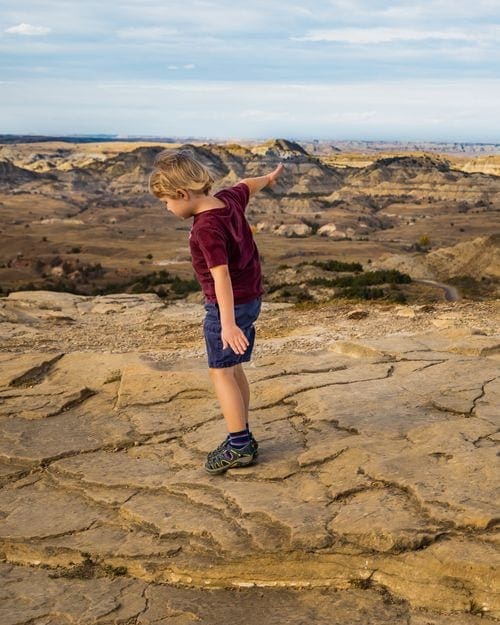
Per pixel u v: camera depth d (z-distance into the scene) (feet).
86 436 18.97
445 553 11.59
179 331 41.11
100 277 512.22
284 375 22.31
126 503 14.76
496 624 10.70
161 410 20.34
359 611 11.31
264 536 12.71
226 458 15.30
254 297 14.37
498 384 19.77
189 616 11.56
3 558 13.91
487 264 323.16
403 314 38.91
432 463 14.51
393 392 19.65
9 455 17.79
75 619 11.62
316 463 15.25
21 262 554.05
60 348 36.24
